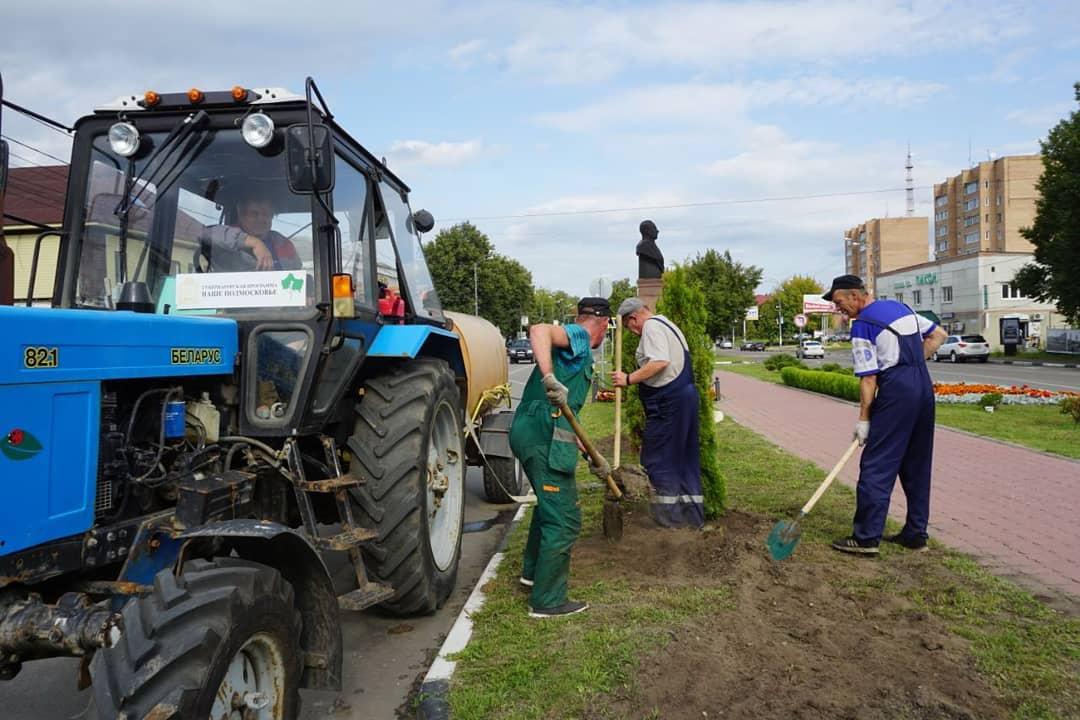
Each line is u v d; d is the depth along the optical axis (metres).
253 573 2.77
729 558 5.09
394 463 4.24
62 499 2.76
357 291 4.59
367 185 4.88
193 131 4.13
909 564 5.09
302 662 3.00
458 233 61.50
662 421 5.78
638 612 4.22
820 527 6.08
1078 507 6.64
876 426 5.24
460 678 3.63
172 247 4.09
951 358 40.72
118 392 3.14
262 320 3.90
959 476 8.12
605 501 5.62
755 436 11.91
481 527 7.07
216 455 3.59
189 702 2.36
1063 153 34.22
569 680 3.45
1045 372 30.53
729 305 53.69
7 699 3.72
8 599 2.65
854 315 5.59
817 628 3.95
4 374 2.57
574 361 4.54
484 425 6.98
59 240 4.17
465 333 6.90
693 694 3.28
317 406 4.00
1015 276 38.59
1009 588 4.58
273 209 4.05
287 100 4.08
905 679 3.38
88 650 2.59
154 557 3.09
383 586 4.02
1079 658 3.62
